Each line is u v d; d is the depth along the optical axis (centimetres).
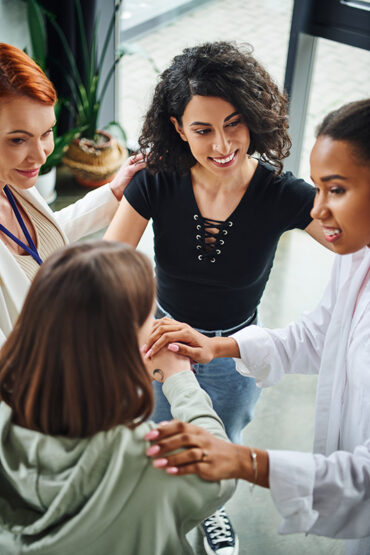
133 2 380
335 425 139
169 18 382
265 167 158
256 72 142
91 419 88
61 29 351
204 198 157
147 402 92
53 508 91
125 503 93
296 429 251
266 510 221
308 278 326
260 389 188
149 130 154
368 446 117
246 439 246
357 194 106
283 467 108
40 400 90
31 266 158
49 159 340
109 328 84
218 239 159
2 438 96
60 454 92
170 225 163
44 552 95
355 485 112
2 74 128
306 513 111
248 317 177
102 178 364
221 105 138
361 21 300
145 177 162
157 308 182
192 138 144
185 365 133
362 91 329
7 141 134
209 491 98
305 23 308
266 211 157
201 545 207
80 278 83
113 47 385
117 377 87
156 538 95
